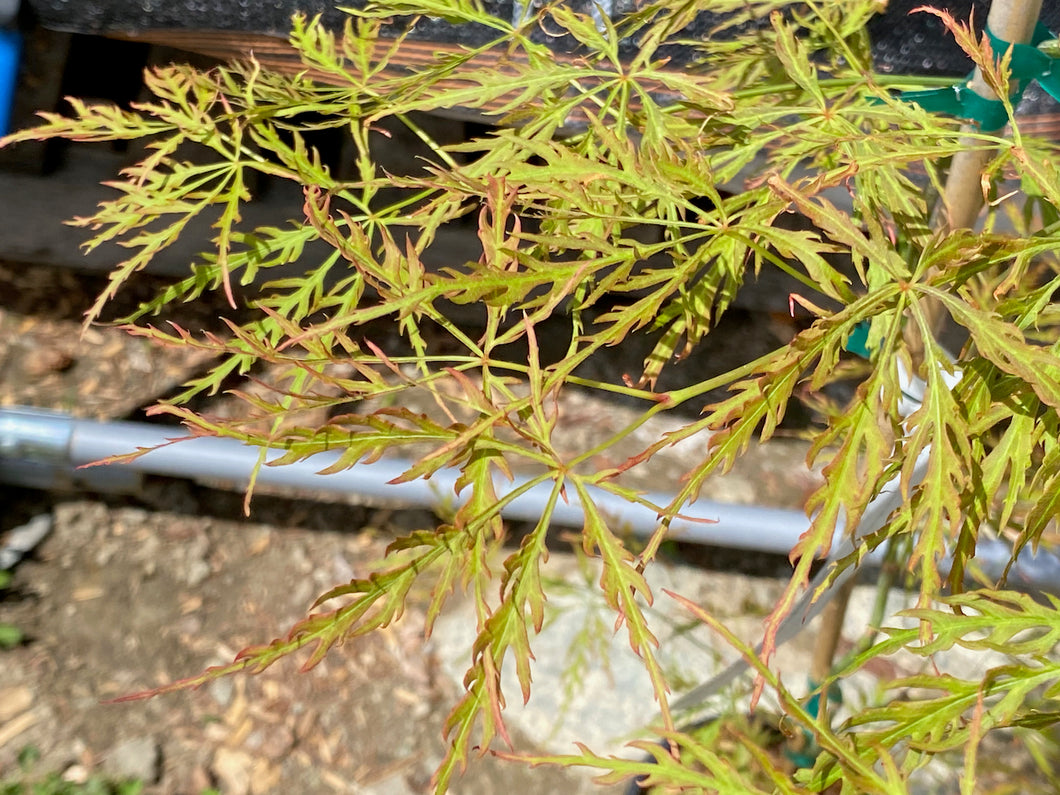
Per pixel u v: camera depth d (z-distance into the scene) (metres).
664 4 0.35
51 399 0.99
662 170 0.27
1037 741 0.39
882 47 0.52
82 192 0.99
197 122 0.35
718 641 0.86
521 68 0.34
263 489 0.97
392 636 0.88
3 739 0.77
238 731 0.81
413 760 0.80
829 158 0.33
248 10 0.58
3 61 0.62
